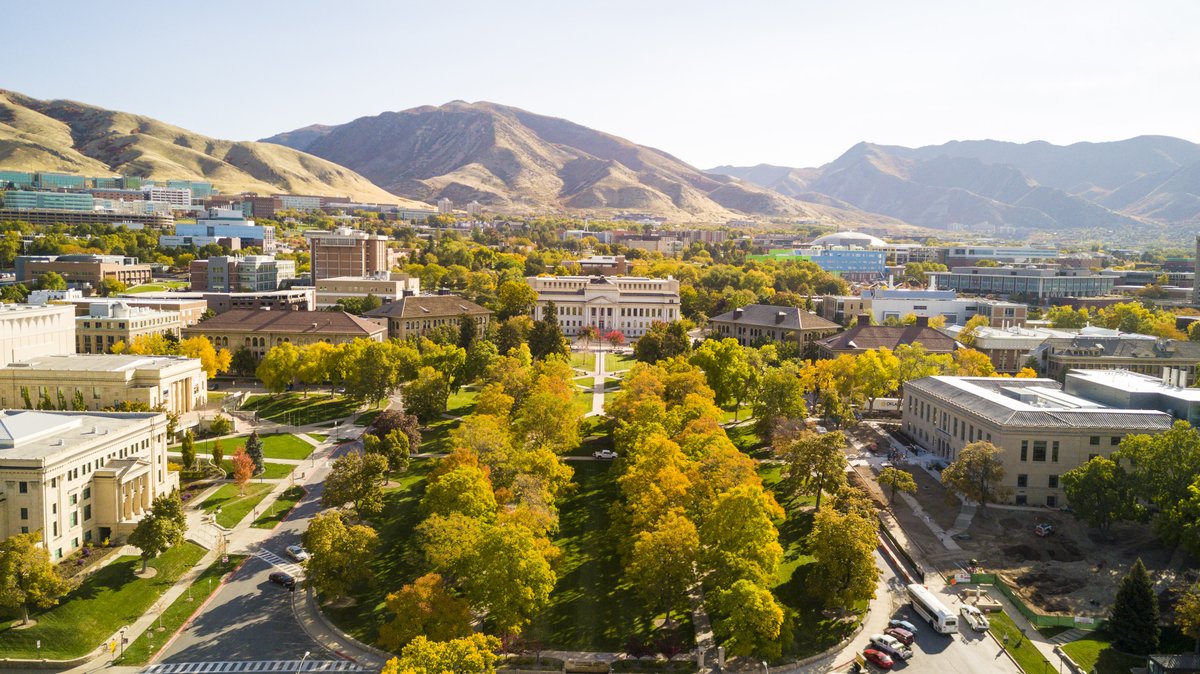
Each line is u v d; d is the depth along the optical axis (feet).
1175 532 440.04
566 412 621.31
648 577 394.73
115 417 556.10
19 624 404.77
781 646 372.38
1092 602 426.51
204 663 383.04
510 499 489.67
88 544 485.15
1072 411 556.92
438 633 364.58
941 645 394.93
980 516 524.52
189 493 572.92
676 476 456.45
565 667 372.99
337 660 384.27
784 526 511.81
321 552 418.92
